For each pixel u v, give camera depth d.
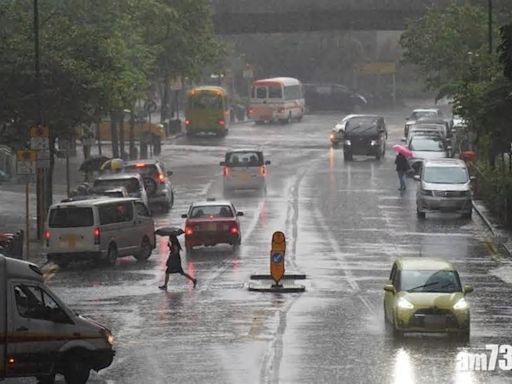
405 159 118.75
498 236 89.94
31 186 123.00
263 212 104.25
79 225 78.56
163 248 89.00
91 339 43.78
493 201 103.25
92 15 130.88
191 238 84.44
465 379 44.69
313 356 49.47
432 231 93.19
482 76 109.94
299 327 56.69
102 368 44.56
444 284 55.22
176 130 191.38
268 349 51.16
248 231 93.19
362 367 47.06
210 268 76.94
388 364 47.72
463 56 145.62
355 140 149.62
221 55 196.62
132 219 81.81
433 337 54.47
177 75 182.25
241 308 62.34
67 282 72.38
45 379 44.16
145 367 47.59
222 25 197.25
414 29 156.38
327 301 64.38
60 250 78.56
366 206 108.12
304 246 85.25
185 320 58.81
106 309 62.34
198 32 173.50
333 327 56.66
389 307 56.06
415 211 105.31
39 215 89.50
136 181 100.06
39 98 87.56
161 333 55.28
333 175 133.75
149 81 170.12
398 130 198.25
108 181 99.69
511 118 85.38
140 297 66.25
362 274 73.62
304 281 71.38
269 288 67.62
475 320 58.62
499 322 58.09
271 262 68.00
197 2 170.75
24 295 42.50
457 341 53.31
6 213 102.81
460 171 102.38
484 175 112.69
